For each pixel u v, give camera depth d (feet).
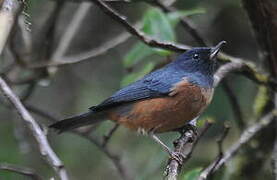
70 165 46.34
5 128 45.83
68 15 51.21
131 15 49.26
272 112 37.83
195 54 36.99
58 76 49.96
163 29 36.37
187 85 35.55
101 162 47.16
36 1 48.26
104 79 49.85
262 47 38.04
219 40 47.75
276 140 35.78
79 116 34.99
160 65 39.99
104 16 50.62
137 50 37.81
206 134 45.73
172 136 42.57
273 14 36.32
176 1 45.03
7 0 21.44
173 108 35.40
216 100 44.47
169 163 30.30
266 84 38.09
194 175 30.55
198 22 47.67
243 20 47.06
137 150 46.47
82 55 45.73
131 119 36.22
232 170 42.24
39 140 22.54
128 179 40.32
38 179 28.09
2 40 20.66
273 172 34.53
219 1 47.11
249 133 35.83
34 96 49.34
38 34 47.78
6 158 43.75
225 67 36.19
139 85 36.17
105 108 35.91
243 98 46.03
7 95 23.34
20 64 41.37
